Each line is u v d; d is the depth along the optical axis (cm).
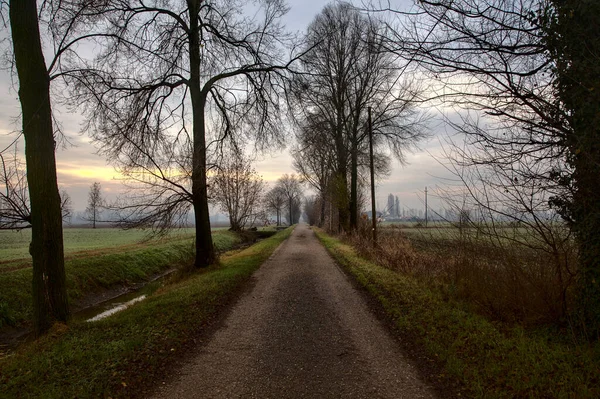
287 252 2058
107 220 1189
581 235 441
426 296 764
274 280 1129
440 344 506
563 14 386
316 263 1544
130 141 1136
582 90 383
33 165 658
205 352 525
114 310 1109
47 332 628
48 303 657
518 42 418
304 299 860
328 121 2498
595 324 427
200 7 1281
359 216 2892
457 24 406
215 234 3525
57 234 679
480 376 405
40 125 664
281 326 647
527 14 404
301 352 519
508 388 374
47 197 666
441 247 861
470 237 701
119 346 512
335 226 3691
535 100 426
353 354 507
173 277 1359
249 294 927
